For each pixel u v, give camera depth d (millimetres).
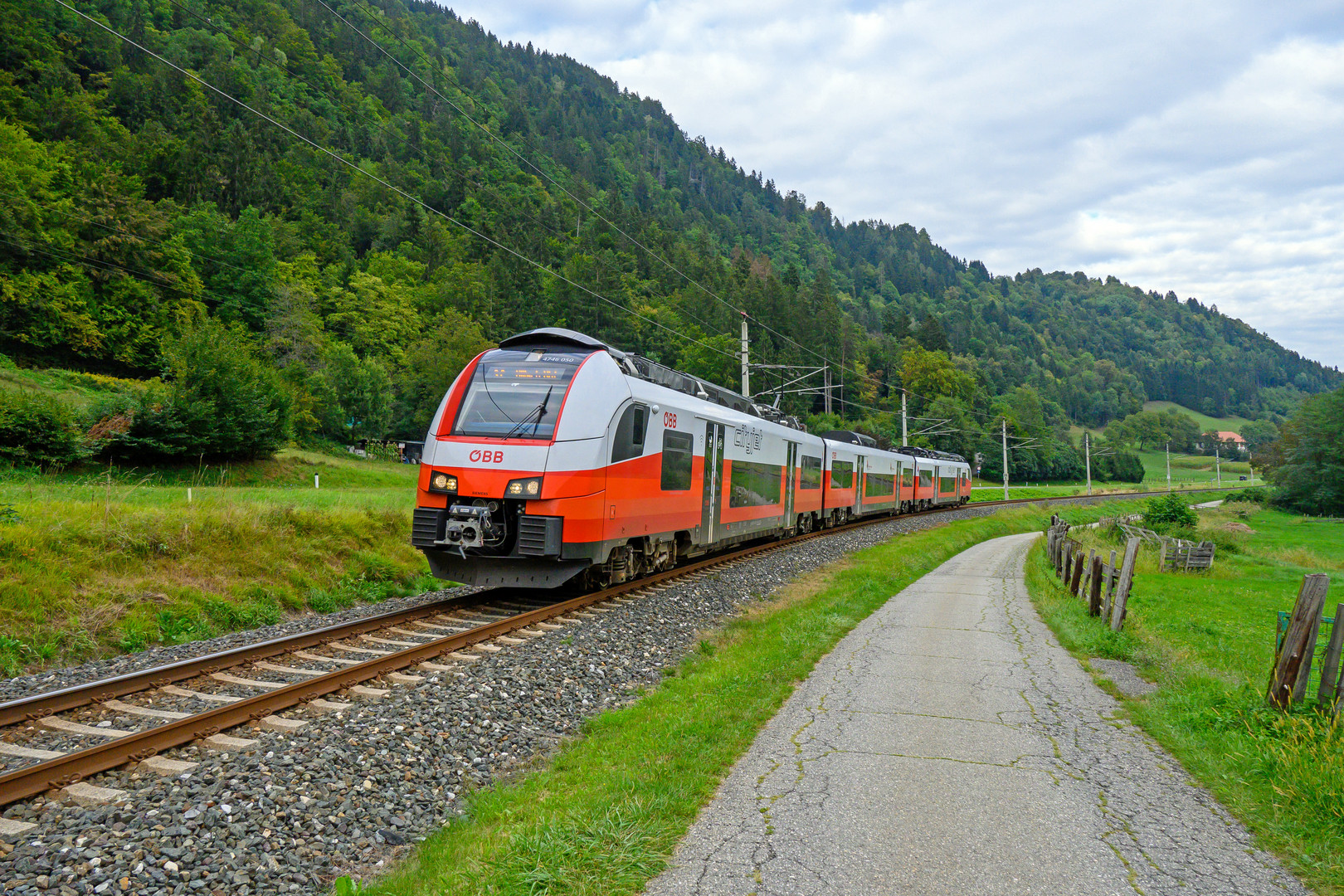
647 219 188500
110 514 11883
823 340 125750
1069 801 5316
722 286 139750
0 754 5699
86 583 10438
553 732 7070
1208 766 5941
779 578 16719
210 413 36344
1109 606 12578
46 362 61219
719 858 4379
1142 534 35438
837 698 7844
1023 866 4348
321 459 48750
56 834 4410
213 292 81000
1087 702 7949
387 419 69500
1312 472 74188
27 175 68062
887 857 4422
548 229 161375
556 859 4258
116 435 32656
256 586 12305
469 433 11375
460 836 4824
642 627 10688
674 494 14219
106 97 114562
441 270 119688
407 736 6188
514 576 11211
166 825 4566
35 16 112500
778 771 5789
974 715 7332
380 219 137875
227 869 4301
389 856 4738
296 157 142250
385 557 15062
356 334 92625
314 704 6719
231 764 5336
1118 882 4191
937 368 125562
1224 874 4320
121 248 69000
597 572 12578
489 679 7703
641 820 4777
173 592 11125
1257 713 6750
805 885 4078
